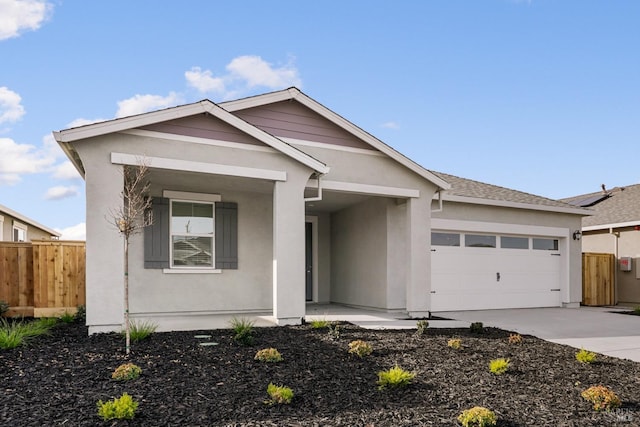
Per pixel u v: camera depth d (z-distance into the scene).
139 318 9.93
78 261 10.76
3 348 6.49
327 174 10.61
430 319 10.80
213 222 11.25
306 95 10.77
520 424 4.53
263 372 5.87
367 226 12.88
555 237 15.67
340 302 14.10
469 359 6.98
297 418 4.48
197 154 8.73
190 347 6.91
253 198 11.77
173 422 4.30
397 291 11.99
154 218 10.53
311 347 7.21
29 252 10.71
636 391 5.70
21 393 4.90
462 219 13.78
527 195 16.28
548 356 7.41
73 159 8.53
